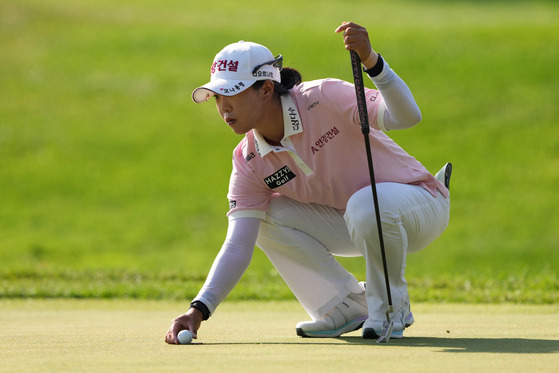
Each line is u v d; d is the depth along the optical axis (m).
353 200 12.30
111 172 60.41
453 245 46.44
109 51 82.56
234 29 87.94
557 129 61.97
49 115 69.38
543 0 114.94
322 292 13.44
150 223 52.59
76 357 9.96
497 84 69.81
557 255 44.41
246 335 13.52
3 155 62.84
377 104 12.02
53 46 83.69
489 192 53.69
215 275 12.76
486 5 110.56
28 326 15.66
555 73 71.12
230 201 13.31
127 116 69.19
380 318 12.38
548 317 17.58
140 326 15.66
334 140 12.41
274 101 12.39
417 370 8.58
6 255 46.81
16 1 96.38
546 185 54.31
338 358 9.59
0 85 74.94
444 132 62.47
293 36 84.06
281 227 13.40
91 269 31.95
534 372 8.42
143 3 101.62
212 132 66.25
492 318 17.30
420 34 83.06
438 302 23.27
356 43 11.34
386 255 12.36
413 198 12.44
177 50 82.50
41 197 56.81
